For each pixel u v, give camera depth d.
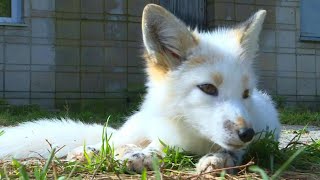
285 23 14.33
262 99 4.78
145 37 4.09
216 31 4.60
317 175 3.67
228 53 3.92
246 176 3.40
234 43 4.14
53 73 12.89
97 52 13.19
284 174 3.66
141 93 12.64
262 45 14.16
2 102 12.12
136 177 3.41
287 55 14.36
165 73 4.04
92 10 13.15
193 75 3.80
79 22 13.06
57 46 12.92
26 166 3.79
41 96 12.80
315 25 14.82
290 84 14.38
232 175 3.44
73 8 13.02
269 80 14.20
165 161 3.71
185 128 3.90
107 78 13.25
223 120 3.55
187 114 3.82
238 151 3.82
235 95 3.72
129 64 13.41
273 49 14.26
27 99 12.70
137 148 4.12
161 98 4.00
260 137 4.18
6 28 12.55
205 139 3.93
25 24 12.67
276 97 13.58
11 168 3.74
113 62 13.30
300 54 14.45
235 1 13.71
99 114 11.46
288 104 14.33
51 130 4.83
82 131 4.92
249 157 3.99
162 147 4.01
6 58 12.56
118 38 13.34
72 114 11.03
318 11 14.85
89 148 4.25
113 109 12.86
